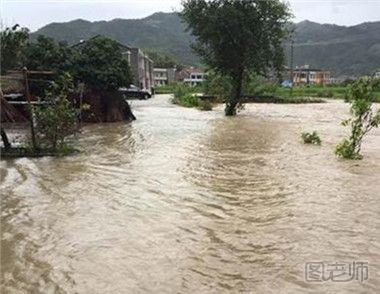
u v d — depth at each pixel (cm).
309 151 1681
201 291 617
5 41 3491
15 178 1269
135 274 671
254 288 623
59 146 1688
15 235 830
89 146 1833
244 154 1616
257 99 5341
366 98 1602
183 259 719
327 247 755
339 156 1568
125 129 2417
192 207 980
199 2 3978
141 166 1408
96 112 2759
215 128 2458
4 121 2198
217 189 1125
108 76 2752
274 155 1594
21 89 2514
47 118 1644
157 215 930
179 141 1945
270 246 764
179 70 14588
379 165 1416
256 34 3988
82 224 882
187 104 4481
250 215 923
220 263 703
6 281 661
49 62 2630
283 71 4266
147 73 8031
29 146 1670
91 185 1178
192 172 1316
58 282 654
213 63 4116
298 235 809
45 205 1006
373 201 1008
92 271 684
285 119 3052
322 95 6594
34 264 712
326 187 1135
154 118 3100
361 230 830
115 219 909
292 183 1179
